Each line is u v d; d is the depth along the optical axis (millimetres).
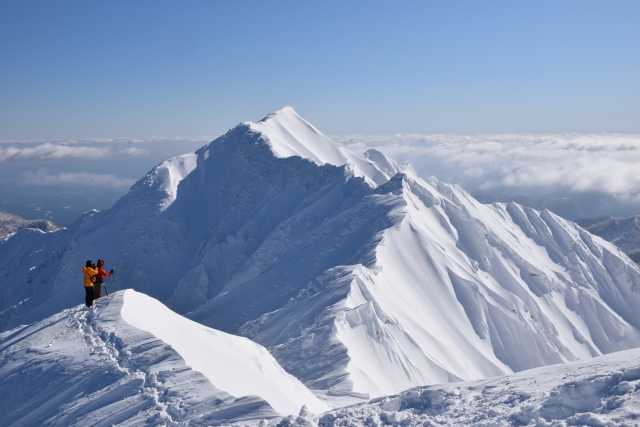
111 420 12844
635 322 89938
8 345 20062
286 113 135250
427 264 62844
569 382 9797
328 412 12266
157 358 15602
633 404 8320
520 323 62812
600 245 103125
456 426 9477
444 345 50781
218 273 93188
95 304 21656
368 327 43781
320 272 64438
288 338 45562
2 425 14484
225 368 17000
